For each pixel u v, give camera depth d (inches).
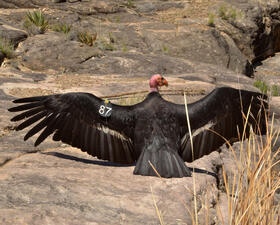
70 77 882.8
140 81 850.8
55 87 741.9
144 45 1291.8
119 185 307.0
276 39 1675.7
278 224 235.1
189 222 268.2
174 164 281.1
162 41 1310.3
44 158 366.0
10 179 303.4
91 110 311.1
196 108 304.2
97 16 1446.9
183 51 1291.8
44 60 1012.5
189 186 313.9
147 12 1593.3
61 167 342.6
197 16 1557.6
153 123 297.7
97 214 262.8
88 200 278.4
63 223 247.0
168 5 1664.6
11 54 1012.5
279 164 429.4
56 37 1122.0
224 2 1638.8
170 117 301.0
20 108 312.8
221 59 1295.5
